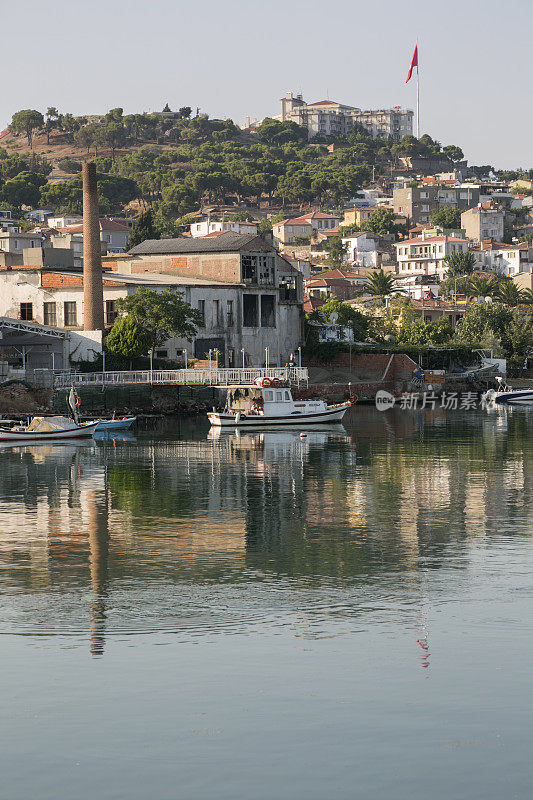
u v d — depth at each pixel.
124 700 49.16
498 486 118.69
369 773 41.84
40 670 53.22
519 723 46.19
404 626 60.44
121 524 94.81
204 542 86.12
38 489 118.00
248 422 198.25
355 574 73.94
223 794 40.34
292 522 95.56
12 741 44.91
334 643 57.31
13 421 185.50
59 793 40.50
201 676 52.22
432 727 45.81
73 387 197.62
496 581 71.25
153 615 63.28
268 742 44.59
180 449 162.25
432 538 87.19
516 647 56.19
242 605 65.50
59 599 67.25
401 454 153.38
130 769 42.28
